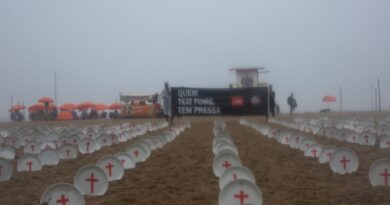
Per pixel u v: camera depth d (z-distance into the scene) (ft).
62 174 46.03
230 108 117.60
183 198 33.91
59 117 184.14
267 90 118.01
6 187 39.86
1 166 43.01
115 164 41.37
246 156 54.70
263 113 118.21
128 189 37.27
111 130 89.71
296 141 61.87
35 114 184.75
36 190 38.40
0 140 74.90
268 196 34.06
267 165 47.85
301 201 32.35
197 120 139.23
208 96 117.39
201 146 65.87
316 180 39.73
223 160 41.63
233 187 28.91
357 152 56.75
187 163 50.06
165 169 46.37
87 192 35.45
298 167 46.29
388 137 60.95
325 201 32.32
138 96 170.09
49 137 74.33
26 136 75.97
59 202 29.35
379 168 36.78
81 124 129.29
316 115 155.02
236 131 93.40
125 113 169.37
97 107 194.08
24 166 48.01
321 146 53.26
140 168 47.16
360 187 36.45
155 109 168.14
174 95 116.78
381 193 34.09
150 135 87.92
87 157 57.72
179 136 82.58
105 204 32.50
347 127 90.84
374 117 123.54
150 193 35.65
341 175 41.70
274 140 72.38
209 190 36.35
